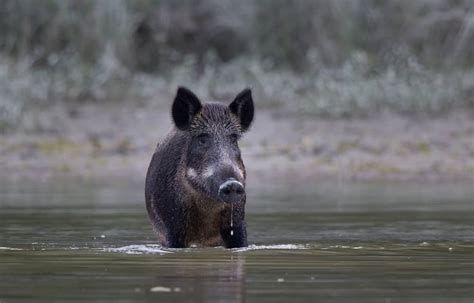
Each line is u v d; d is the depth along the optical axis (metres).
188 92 28.78
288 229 35.09
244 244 29.14
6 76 66.69
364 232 33.97
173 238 29.12
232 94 70.25
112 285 21.97
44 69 73.12
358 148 59.44
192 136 28.64
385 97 65.69
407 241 31.09
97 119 64.62
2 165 57.62
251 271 24.22
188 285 21.98
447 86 67.06
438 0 75.62
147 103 68.50
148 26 79.94
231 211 28.77
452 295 20.78
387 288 21.67
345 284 22.20
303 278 23.08
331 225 36.28
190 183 28.33
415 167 56.59
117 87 70.69
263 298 20.30
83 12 75.31
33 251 28.34
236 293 20.91
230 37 80.19
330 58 73.81
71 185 52.66
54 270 24.36
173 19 80.88
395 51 72.12
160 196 29.31
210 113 28.77
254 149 59.19
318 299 20.20
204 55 78.69
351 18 75.75
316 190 50.19
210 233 29.22
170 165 29.12
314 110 64.88
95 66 72.81
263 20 78.12
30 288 21.61
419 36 75.19
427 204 43.59
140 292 21.05
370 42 75.94
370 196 47.28
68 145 60.44
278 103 67.75
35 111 65.50
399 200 45.41
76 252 28.08
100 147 60.22
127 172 56.91
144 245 30.16
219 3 80.62
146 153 59.50
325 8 76.25
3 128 62.19
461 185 51.94
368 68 70.94
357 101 65.19
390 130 62.06
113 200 45.88
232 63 75.00
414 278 23.16
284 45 77.19
